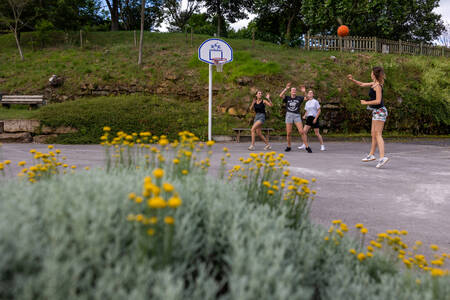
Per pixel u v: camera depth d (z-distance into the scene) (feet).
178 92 55.16
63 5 87.61
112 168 9.81
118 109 43.73
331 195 14.46
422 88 56.03
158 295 3.25
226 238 5.07
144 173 8.23
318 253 5.70
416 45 79.77
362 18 90.02
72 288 3.12
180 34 96.43
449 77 60.64
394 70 59.57
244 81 53.88
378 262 6.07
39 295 3.06
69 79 55.57
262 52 68.39
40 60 64.28
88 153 26.40
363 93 53.78
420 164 24.23
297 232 6.58
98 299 3.14
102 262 3.74
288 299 3.56
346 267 5.57
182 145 9.25
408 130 55.11
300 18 129.80
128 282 3.50
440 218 11.57
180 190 6.16
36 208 4.68
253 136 32.91
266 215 6.11
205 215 5.67
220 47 47.29
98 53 67.92
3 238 3.48
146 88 55.36
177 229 4.59
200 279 3.75
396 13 92.43
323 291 4.95
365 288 5.05
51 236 3.68
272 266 4.08
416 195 14.83
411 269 6.00
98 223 4.06
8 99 48.73
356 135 48.06
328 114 51.19
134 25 146.00
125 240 4.29
